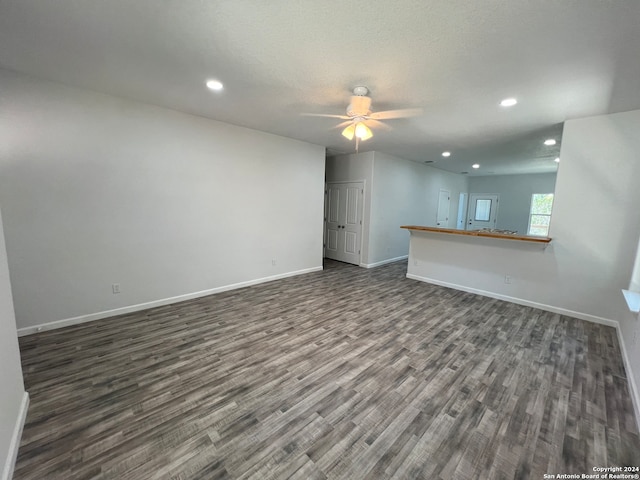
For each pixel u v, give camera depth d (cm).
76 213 286
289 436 159
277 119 363
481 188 892
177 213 355
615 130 301
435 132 392
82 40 191
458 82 238
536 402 189
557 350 259
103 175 298
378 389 200
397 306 365
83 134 282
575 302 339
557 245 347
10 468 132
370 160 570
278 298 388
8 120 246
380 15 158
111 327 290
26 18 167
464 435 161
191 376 212
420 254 493
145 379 207
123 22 171
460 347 262
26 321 269
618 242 308
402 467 141
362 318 324
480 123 345
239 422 168
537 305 367
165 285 354
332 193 657
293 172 483
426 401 189
